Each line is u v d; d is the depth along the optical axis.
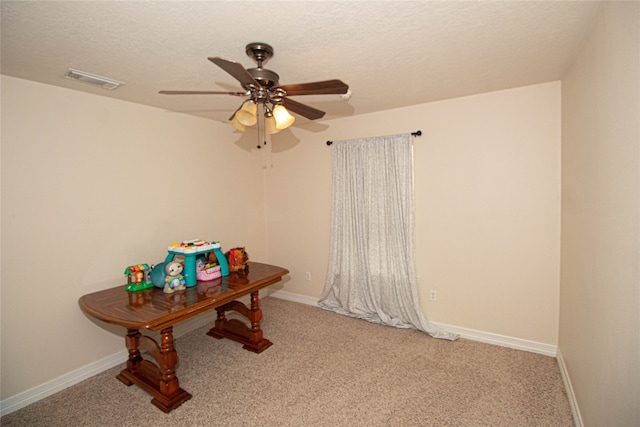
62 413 2.11
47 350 2.33
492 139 2.83
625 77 1.22
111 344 2.69
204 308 2.27
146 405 2.18
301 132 3.99
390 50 1.89
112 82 2.32
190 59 1.96
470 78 2.43
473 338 3.01
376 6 1.42
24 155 2.22
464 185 2.98
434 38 1.75
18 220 2.20
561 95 2.52
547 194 2.64
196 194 3.44
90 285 2.57
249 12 1.45
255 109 1.83
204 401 2.19
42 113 2.30
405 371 2.50
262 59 1.85
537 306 2.73
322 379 2.42
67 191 2.44
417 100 3.00
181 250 2.60
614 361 1.32
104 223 2.66
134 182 2.87
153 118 3.02
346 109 3.28
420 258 3.25
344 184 3.59
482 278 2.95
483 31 1.69
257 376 2.47
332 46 1.82
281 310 3.86
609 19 1.38
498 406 2.08
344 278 3.64
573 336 2.09
